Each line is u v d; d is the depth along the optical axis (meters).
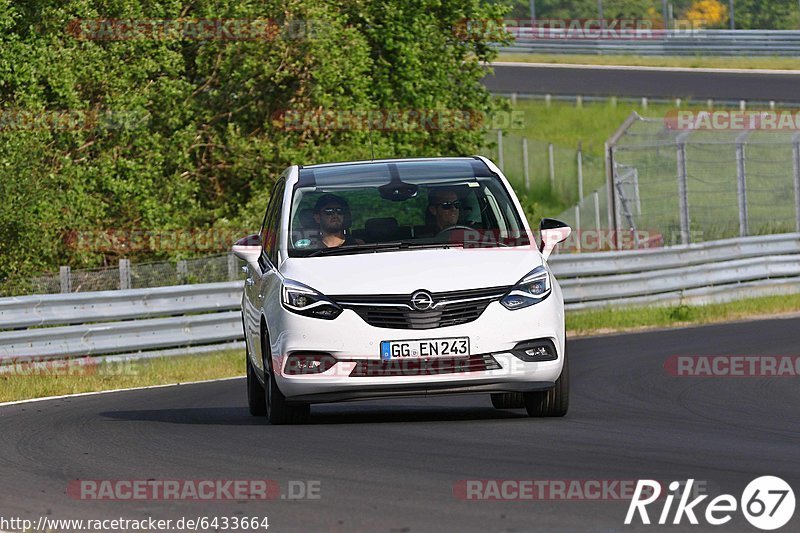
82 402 34.97
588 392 32.56
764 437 22.56
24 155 59.62
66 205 61.75
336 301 24.28
